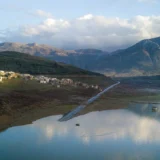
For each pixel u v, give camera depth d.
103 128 92.44
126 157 64.12
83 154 64.94
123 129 91.94
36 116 106.44
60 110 124.56
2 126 87.31
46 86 179.38
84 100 163.88
